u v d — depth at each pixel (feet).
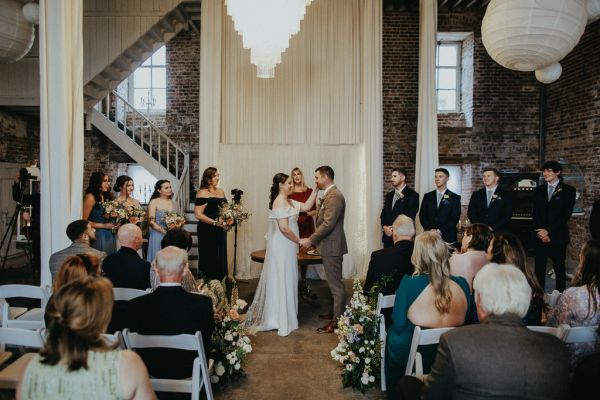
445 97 35.24
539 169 33.12
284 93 25.73
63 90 15.29
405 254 12.40
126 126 34.24
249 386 12.30
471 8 32.94
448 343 5.98
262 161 26.40
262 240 26.48
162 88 36.83
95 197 18.28
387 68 33.37
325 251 16.78
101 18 26.13
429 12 22.44
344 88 25.67
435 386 6.02
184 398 9.89
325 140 25.81
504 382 5.63
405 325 9.92
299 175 22.30
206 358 9.23
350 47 25.63
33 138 32.17
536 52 13.98
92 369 5.24
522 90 33.30
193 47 35.37
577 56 28.99
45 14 15.12
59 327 5.19
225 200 21.43
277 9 14.82
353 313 12.09
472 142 33.55
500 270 6.23
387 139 33.55
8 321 10.56
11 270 25.46
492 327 5.98
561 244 18.99
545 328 8.45
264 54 15.51
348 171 26.37
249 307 19.06
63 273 8.21
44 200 15.33
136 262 11.62
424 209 20.59
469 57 33.81
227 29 25.53
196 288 11.89
